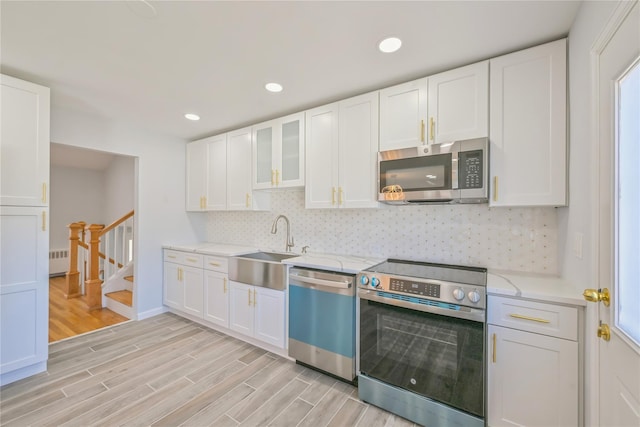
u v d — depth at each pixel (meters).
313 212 2.87
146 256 3.26
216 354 2.45
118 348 2.54
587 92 1.23
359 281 1.87
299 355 2.21
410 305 1.65
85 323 3.11
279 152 2.71
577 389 1.27
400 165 1.94
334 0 1.28
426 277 1.67
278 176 2.71
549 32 1.49
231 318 2.73
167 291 3.37
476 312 1.45
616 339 0.98
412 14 1.37
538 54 1.56
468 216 2.08
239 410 1.75
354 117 2.23
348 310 1.96
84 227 4.23
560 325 1.31
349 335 1.95
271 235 3.22
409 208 2.32
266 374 2.14
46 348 2.13
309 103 2.48
